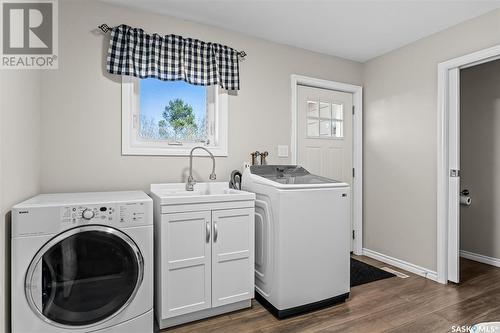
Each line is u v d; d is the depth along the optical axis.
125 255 1.64
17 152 1.51
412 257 2.78
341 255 2.14
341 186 2.15
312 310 2.02
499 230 2.95
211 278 1.90
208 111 2.60
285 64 2.89
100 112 2.13
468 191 3.23
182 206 1.80
